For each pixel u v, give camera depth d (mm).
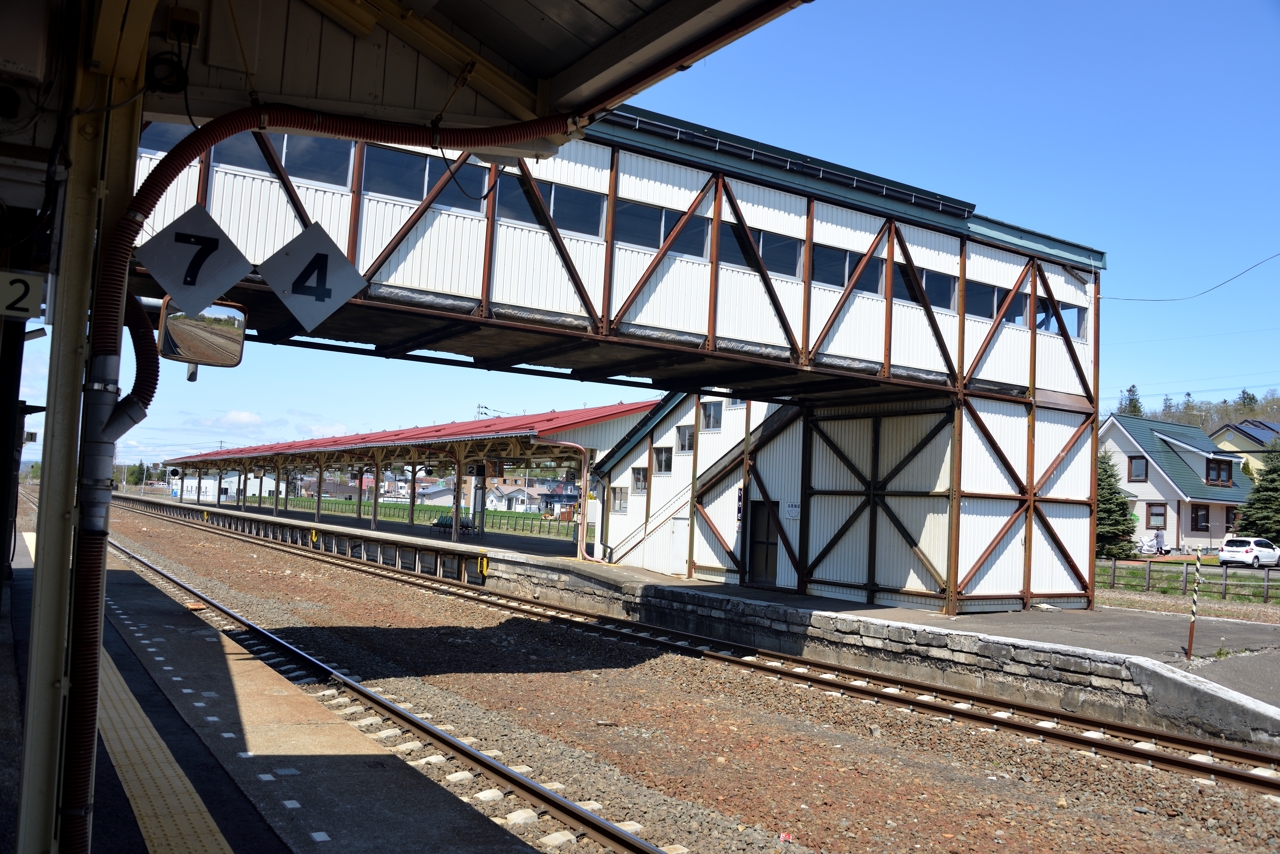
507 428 27797
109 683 9156
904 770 8188
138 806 5652
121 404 3740
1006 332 18406
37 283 3906
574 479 36781
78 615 3607
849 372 15734
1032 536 18312
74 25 3758
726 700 11023
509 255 12477
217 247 4520
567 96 5262
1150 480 47250
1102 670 10930
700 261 14328
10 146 3754
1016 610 17922
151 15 3555
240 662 10734
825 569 18984
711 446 22906
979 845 6379
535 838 6043
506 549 30266
